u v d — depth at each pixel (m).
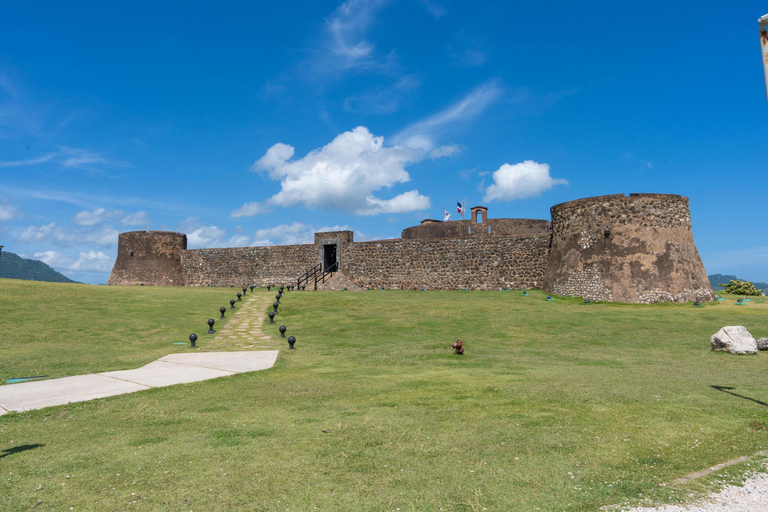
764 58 5.45
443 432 5.58
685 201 25.12
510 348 13.32
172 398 7.57
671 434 5.43
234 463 4.71
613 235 24.69
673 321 17.58
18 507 3.82
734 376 8.99
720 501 3.75
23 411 6.79
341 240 37.97
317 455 4.91
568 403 6.84
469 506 3.76
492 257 32.28
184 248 45.88
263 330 17.05
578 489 4.02
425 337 15.20
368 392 7.81
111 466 4.68
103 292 24.56
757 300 24.06
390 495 3.97
